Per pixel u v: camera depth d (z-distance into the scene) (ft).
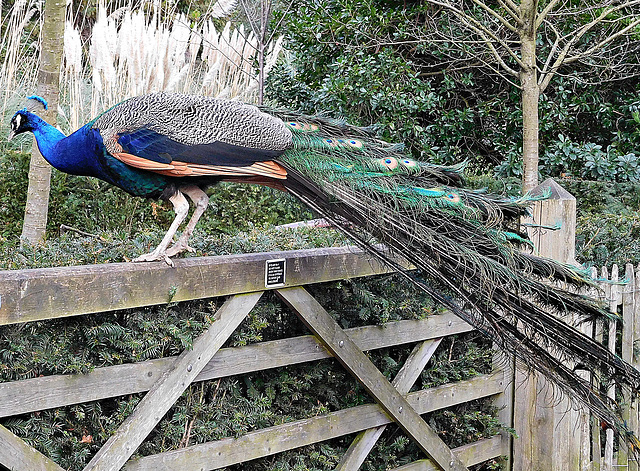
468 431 14.67
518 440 14.69
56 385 8.95
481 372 14.89
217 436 10.84
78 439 9.70
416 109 27.94
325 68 29.14
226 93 31.50
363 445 12.74
